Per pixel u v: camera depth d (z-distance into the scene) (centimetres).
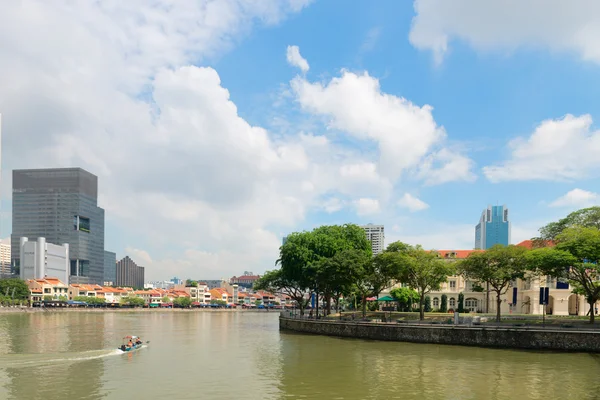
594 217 7975
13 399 3581
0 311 18500
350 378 4412
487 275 7494
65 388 3944
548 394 3784
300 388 3997
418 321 7838
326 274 9019
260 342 7488
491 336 6531
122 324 12044
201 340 7862
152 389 3934
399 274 8375
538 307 10338
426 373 4641
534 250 7362
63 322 12544
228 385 4106
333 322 8594
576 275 7075
